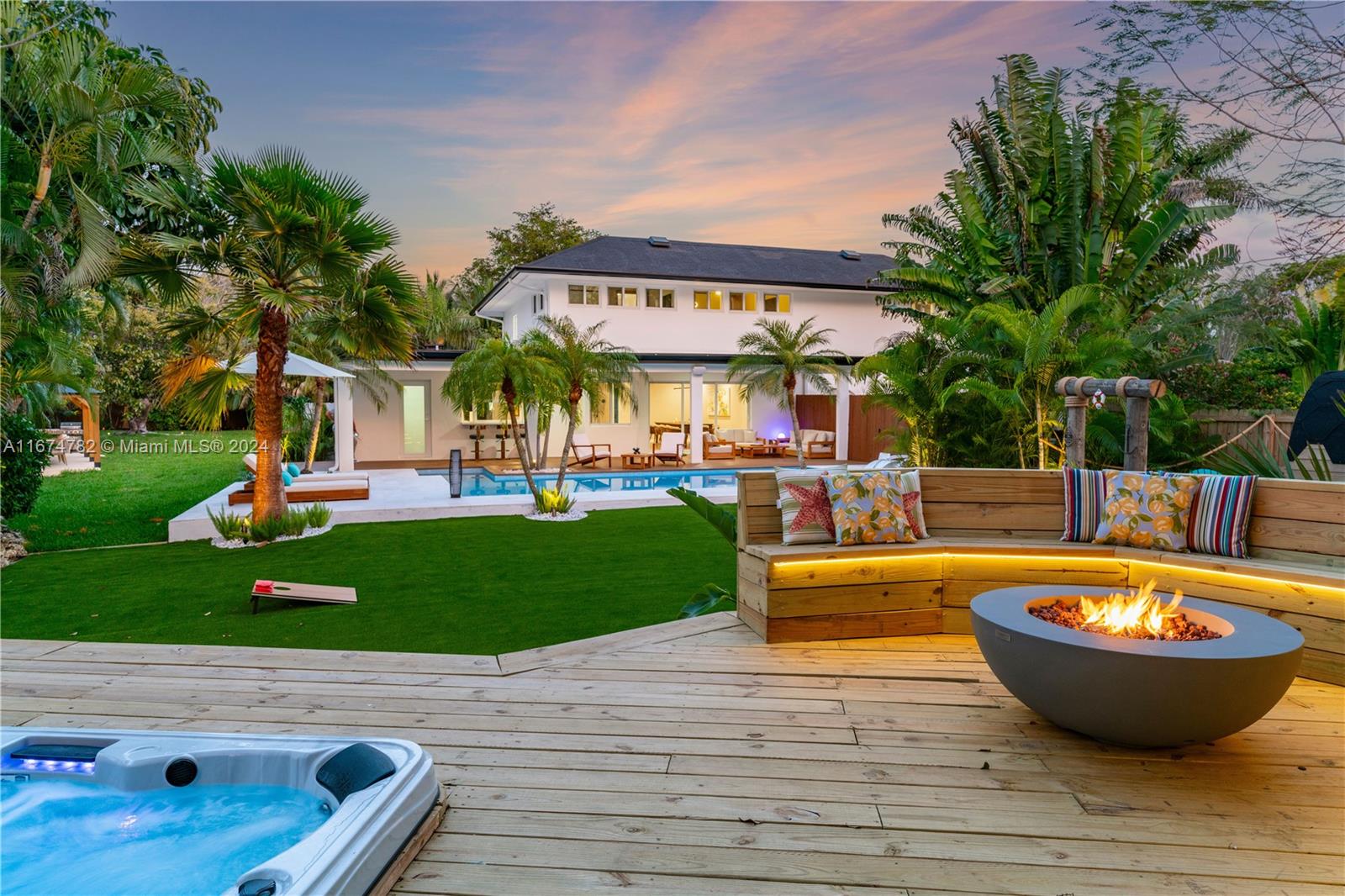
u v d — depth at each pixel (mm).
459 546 9297
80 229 10453
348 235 9164
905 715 3539
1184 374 11453
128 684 3992
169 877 2506
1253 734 3346
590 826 2578
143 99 10750
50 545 9461
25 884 2494
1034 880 2264
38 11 11586
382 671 4195
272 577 7586
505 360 10852
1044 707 3164
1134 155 12062
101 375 23766
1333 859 2383
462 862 2363
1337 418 5797
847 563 4660
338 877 2010
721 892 2205
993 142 13367
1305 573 3934
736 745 3229
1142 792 2820
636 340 20391
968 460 11586
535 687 3928
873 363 12039
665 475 17453
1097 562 4637
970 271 13648
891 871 2314
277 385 9898
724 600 5660
